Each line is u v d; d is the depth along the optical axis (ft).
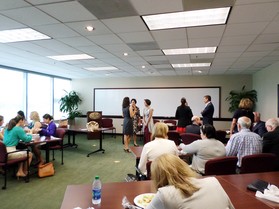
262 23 10.50
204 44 14.20
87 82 33.01
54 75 29.68
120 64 21.63
